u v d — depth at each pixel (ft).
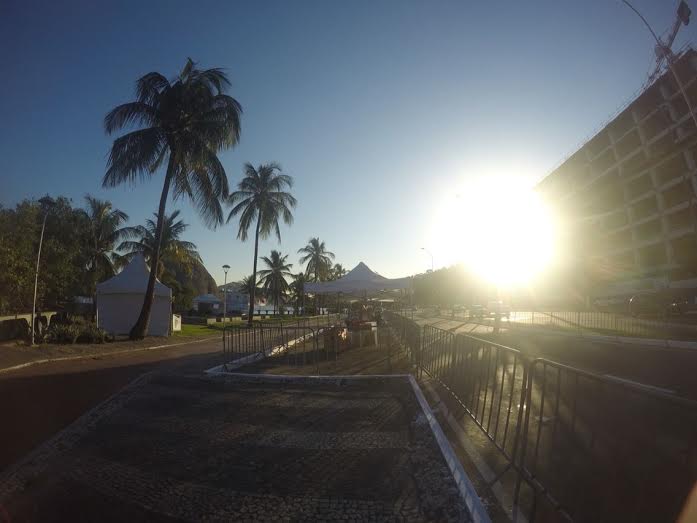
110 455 18.16
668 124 179.63
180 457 17.90
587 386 11.52
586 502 11.00
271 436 20.54
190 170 75.97
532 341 67.26
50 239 84.23
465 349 24.59
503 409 22.66
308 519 12.92
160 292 83.61
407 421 22.38
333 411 24.89
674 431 8.64
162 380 35.24
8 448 19.07
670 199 183.83
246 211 130.82
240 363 42.93
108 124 70.49
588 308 150.41
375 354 51.67
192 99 73.05
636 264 200.64
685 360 42.42
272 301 263.08
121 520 12.92
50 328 61.46
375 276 59.77
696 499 8.13
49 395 30.07
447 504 13.48
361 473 16.03
